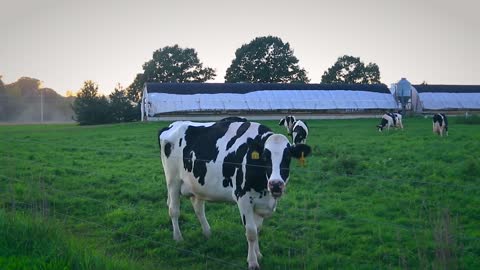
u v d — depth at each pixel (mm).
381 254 8734
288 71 97938
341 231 10164
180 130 10188
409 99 72438
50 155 22578
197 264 8719
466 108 72312
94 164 19719
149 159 21094
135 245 9719
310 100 67312
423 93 72750
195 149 9719
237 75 97312
